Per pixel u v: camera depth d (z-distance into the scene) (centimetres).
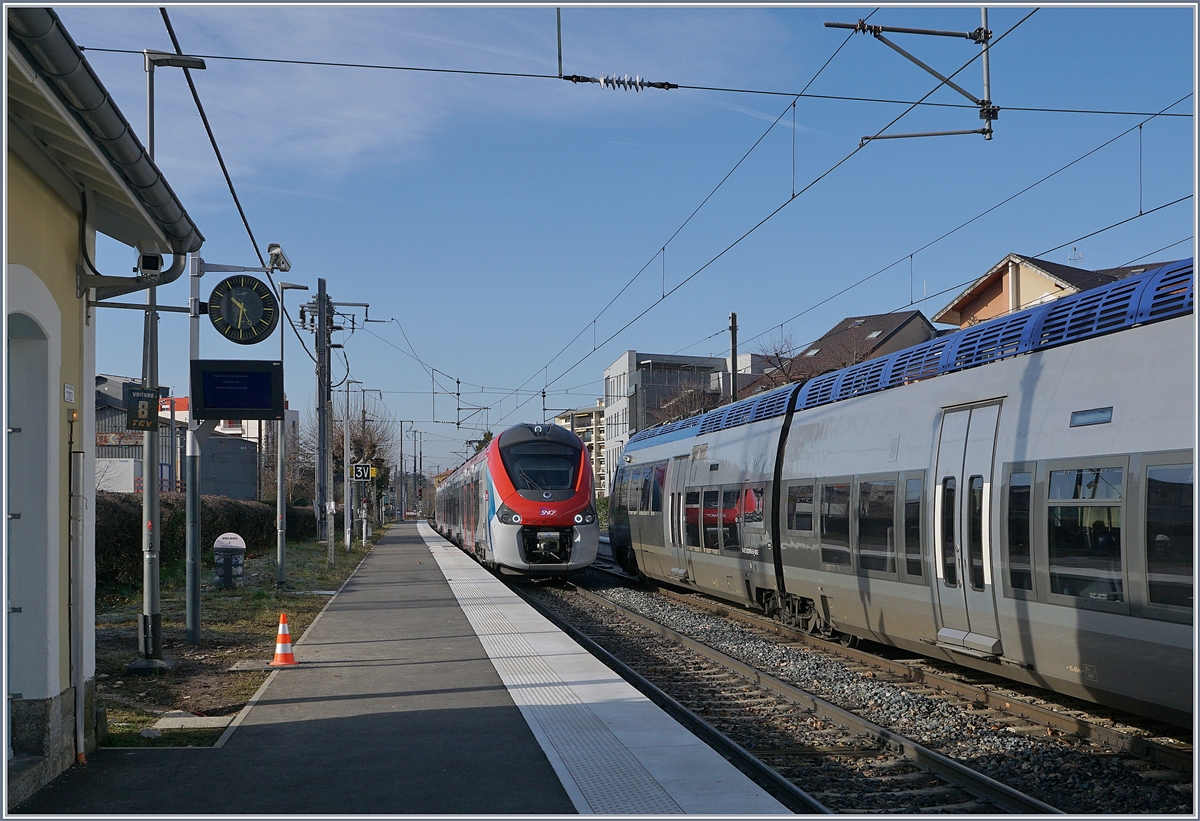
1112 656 754
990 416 923
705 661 1284
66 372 705
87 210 733
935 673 1101
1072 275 3203
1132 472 734
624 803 610
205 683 1084
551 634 1389
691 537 1822
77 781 668
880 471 1112
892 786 719
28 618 663
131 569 2078
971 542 932
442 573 2598
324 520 3991
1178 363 717
